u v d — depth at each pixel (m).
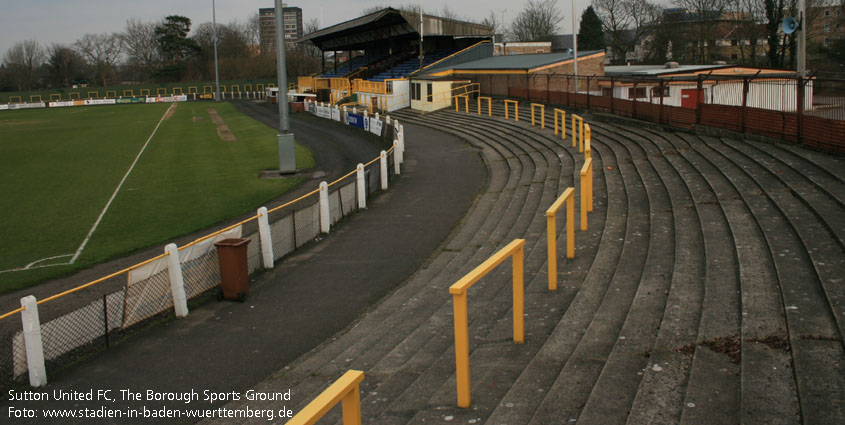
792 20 16.86
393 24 56.91
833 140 13.70
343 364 7.97
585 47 88.31
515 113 34.56
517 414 5.23
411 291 10.97
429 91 43.75
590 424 4.79
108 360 8.91
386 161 20.94
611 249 10.26
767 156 14.68
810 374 5.00
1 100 95.00
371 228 15.94
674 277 8.13
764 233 9.16
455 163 24.73
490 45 53.84
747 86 17.95
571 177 17.69
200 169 26.98
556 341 6.81
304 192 21.16
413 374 6.92
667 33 73.25
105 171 27.45
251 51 132.38
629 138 21.64
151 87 101.25
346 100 58.88
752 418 4.49
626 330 6.68
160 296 10.39
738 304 6.90
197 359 8.83
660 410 4.85
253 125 46.78
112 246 15.67
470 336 7.57
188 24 126.31
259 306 10.95
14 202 21.39
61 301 11.78
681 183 13.98
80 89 99.31
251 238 12.63
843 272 7.16
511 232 13.46
